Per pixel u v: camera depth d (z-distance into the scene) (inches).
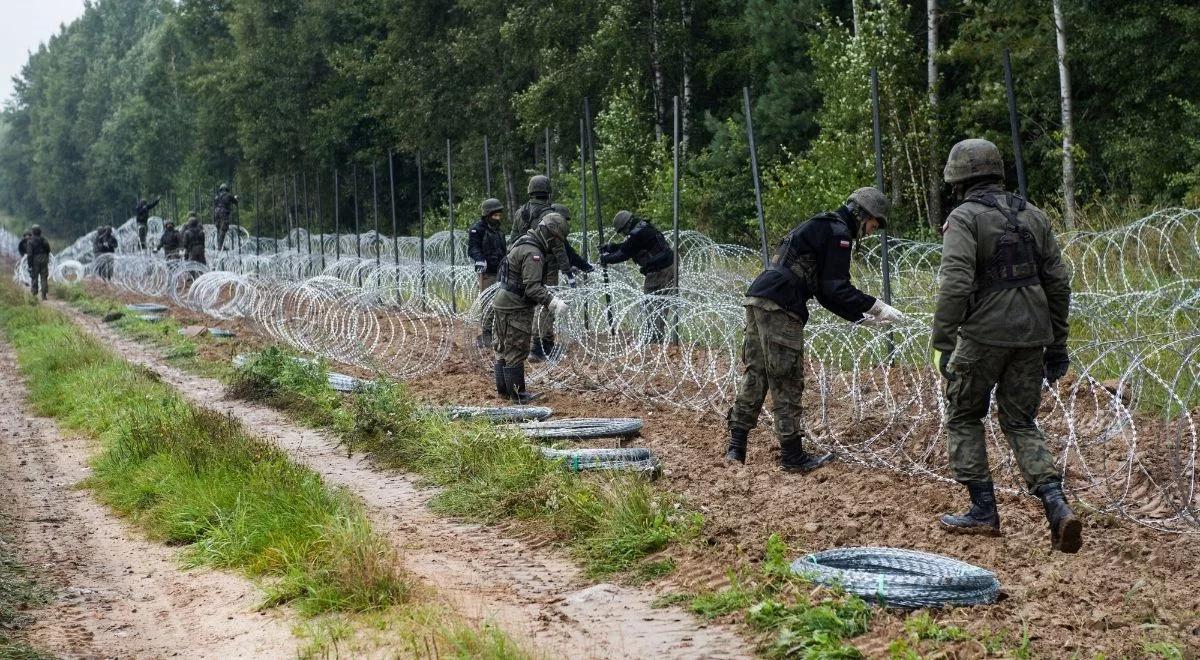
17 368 746.2
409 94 1653.5
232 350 721.0
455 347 660.7
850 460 339.3
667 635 210.1
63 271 1795.0
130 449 405.4
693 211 1128.2
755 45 1238.9
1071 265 562.6
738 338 546.9
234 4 2144.4
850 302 321.4
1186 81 903.7
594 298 538.0
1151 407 360.5
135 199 3115.2
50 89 4003.4
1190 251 590.6
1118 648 190.7
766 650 199.0
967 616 207.2
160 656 218.8
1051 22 951.6
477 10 1514.5
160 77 2642.7
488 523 306.7
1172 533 255.9
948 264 246.5
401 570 246.8
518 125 1535.4
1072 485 298.8
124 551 307.9
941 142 1034.7
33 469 430.6
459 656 192.1
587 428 398.9
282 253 1194.6
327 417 474.0
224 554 287.0
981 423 260.1
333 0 1932.8
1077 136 978.1
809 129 1179.9
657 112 1328.7
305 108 1969.7
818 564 231.5
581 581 250.5
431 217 1641.2
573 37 1408.7
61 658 216.4
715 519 283.3
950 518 262.8
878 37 1017.5
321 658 205.2
